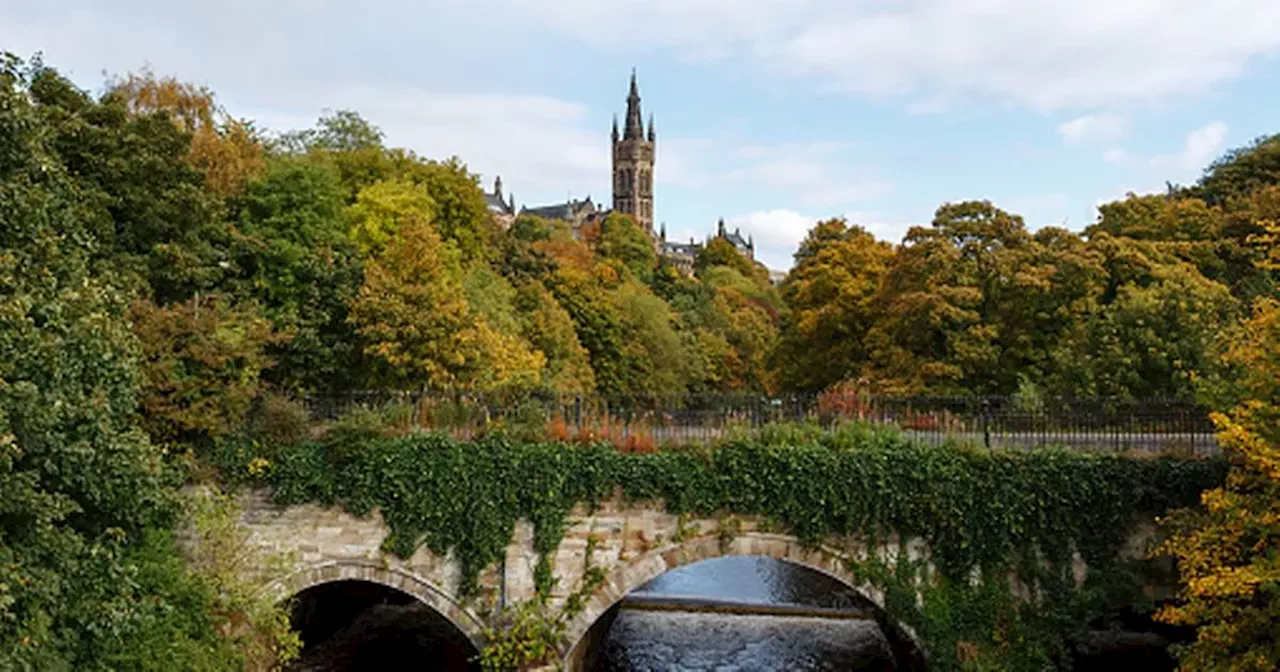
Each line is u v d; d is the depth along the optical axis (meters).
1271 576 15.03
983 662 21.02
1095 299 34.91
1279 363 16.20
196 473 22.75
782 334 59.31
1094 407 24.00
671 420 24.27
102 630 15.88
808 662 29.36
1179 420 22.94
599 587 22.47
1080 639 21.12
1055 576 21.23
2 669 13.39
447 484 22.86
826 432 23.16
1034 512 21.38
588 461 22.58
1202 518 18.61
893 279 39.09
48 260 16.77
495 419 24.17
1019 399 24.80
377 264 32.62
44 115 21.52
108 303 17.88
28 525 14.47
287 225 32.72
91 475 15.90
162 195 27.67
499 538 22.64
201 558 22.00
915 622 21.56
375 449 23.17
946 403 25.34
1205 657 16.34
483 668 22.36
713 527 22.34
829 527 22.06
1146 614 25.70
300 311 30.55
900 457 21.86
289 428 23.75
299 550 23.34
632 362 66.06
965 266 36.06
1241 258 39.03
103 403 15.65
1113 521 21.14
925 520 21.75
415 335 29.00
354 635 30.81
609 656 29.72
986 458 21.59
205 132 34.81
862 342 43.44
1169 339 28.67
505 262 59.06
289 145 58.41
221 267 28.75
